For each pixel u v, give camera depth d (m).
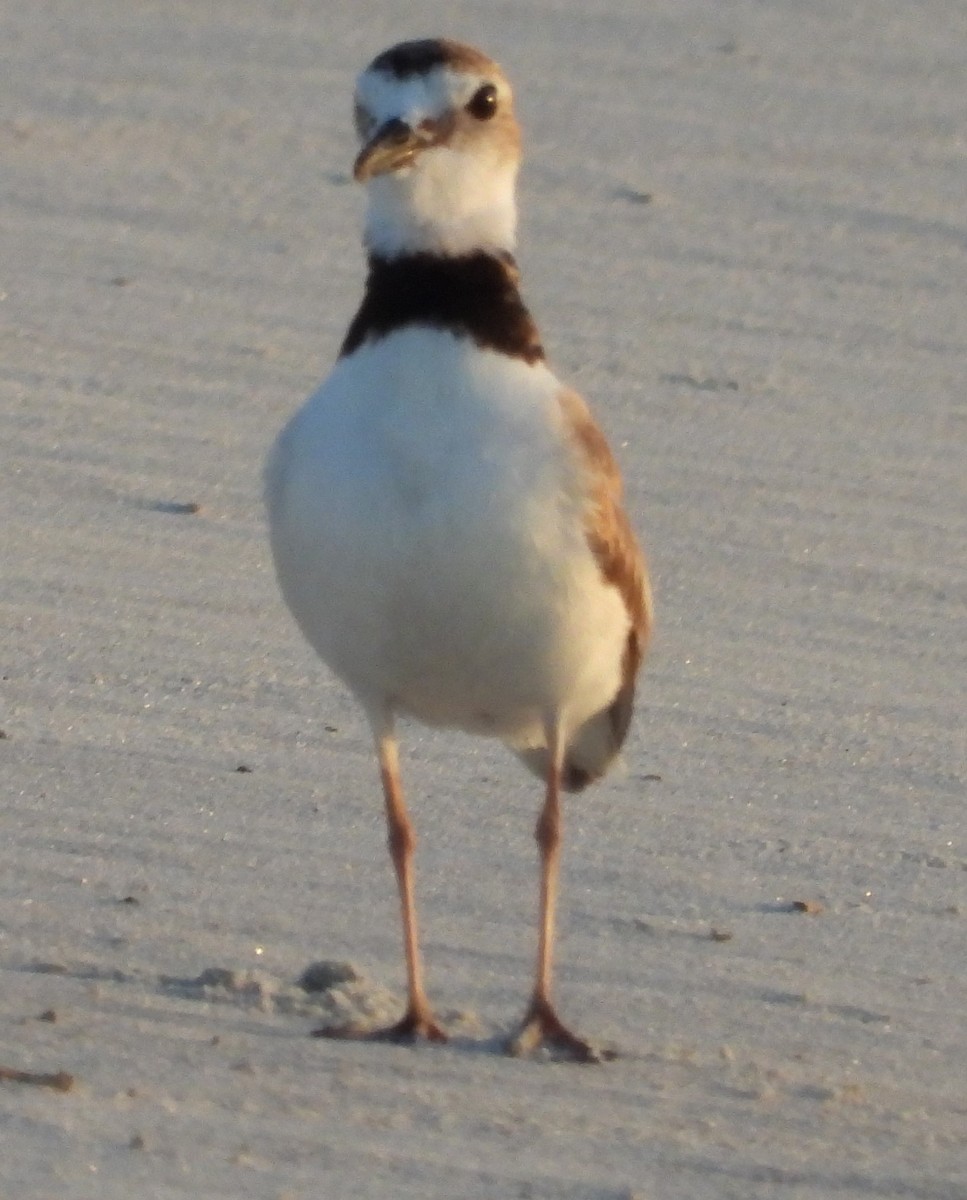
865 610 14.67
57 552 14.55
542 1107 8.95
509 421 9.45
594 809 12.16
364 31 24.16
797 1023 10.09
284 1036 9.54
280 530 9.77
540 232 20.12
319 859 11.44
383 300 9.66
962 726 13.35
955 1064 9.72
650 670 13.77
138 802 11.82
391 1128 8.59
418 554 9.38
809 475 16.34
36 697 12.85
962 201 21.17
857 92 23.16
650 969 10.59
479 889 11.27
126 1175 7.93
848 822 12.20
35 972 10.02
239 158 21.25
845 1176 8.48
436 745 12.80
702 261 19.81
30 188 20.31
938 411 17.48
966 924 11.20
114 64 23.03
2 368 17.00
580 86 22.95
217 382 17.08
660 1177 8.36
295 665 13.47
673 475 16.19
